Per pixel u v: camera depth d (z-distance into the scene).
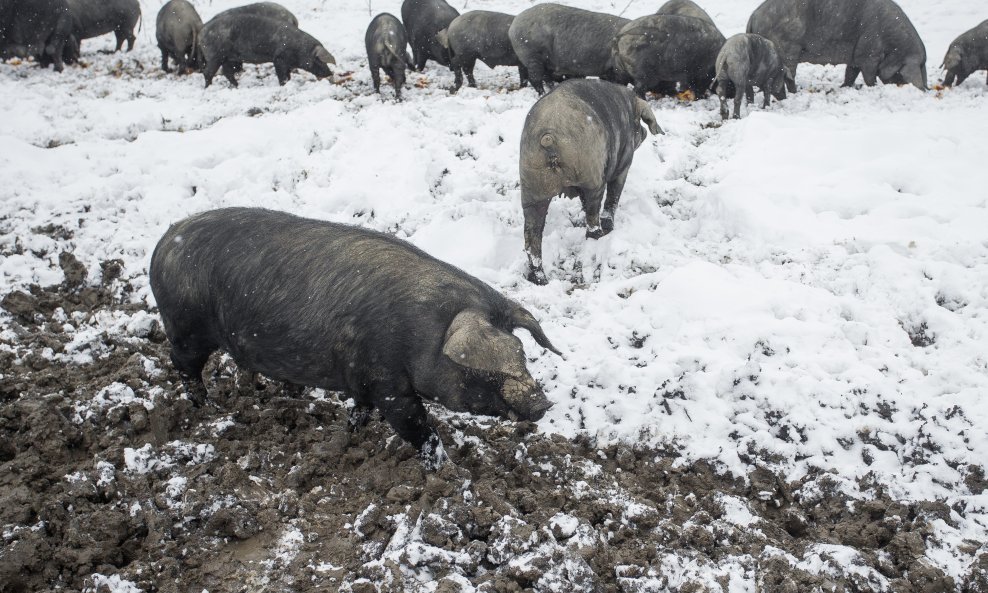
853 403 5.45
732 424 5.43
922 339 6.30
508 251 8.02
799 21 13.24
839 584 3.99
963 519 4.59
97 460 5.07
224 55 14.01
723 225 8.12
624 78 12.84
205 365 6.11
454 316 4.52
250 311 4.91
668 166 9.26
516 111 10.76
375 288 4.63
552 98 7.17
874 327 6.31
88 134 11.09
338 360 4.75
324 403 5.78
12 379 6.02
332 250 4.85
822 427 5.31
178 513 4.62
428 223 8.40
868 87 13.20
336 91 13.30
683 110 11.71
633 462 5.25
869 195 8.05
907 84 12.98
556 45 13.00
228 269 4.99
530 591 3.95
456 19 13.84
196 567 4.37
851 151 9.12
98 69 16.14
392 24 12.83
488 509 4.50
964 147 9.09
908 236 7.34
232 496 4.70
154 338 6.65
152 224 8.55
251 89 13.75
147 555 4.39
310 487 4.99
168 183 9.26
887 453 5.17
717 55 12.16
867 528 4.54
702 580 4.09
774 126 10.12
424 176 9.26
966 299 6.50
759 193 8.20
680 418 5.51
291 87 13.73
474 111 11.04
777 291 6.70
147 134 10.50
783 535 4.60
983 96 12.22
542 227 7.45
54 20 15.55
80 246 8.02
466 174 9.26
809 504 4.86
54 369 6.22
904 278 6.75
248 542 4.56
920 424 5.24
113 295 7.36
